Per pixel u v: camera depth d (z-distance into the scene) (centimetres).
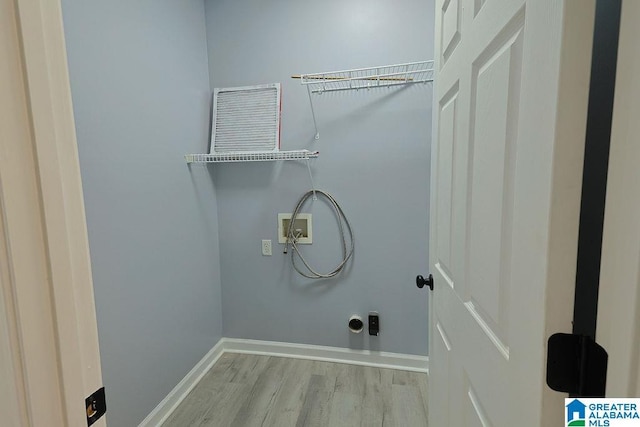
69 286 49
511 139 56
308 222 214
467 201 79
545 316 45
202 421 167
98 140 131
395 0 188
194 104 200
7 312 43
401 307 207
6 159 41
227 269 229
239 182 221
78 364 50
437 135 114
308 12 199
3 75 41
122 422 145
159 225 168
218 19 210
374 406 176
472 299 77
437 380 117
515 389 54
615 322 36
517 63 54
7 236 42
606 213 37
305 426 162
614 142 35
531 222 48
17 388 44
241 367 214
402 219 201
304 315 222
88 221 127
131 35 148
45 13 45
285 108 209
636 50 32
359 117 200
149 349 161
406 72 183
